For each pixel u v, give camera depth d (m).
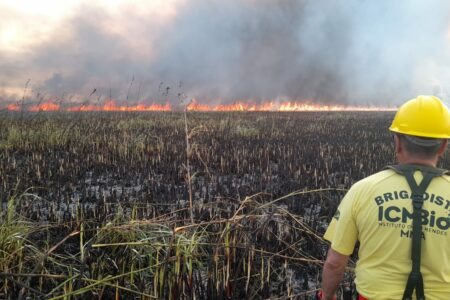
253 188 7.71
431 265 1.88
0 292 3.79
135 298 3.78
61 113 19.70
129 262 4.16
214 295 3.80
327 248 5.02
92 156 10.44
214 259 3.83
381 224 1.97
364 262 2.06
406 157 2.05
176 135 14.55
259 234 4.76
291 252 4.65
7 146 11.30
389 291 1.93
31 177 8.31
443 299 1.88
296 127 19.33
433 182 1.96
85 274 4.04
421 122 1.99
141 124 17.20
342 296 3.84
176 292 3.65
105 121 18.28
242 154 10.96
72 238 5.03
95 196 7.02
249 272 3.88
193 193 7.39
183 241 3.97
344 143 14.25
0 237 4.16
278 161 10.60
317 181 8.23
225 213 5.93
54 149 11.70
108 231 4.23
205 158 10.31
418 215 1.90
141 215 5.91
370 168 9.76
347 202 2.12
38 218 5.77
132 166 9.68
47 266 4.31
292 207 6.45
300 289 4.11
